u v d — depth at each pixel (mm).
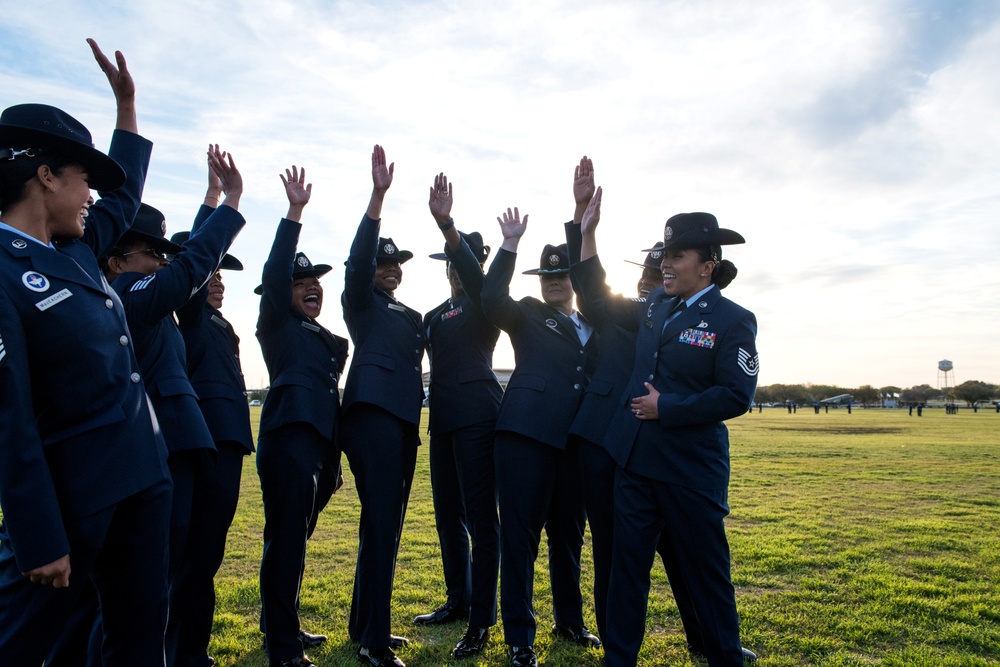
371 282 4566
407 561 6629
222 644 4383
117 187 2896
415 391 4660
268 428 4289
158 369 3408
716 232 3971
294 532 4109
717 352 3787
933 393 162250
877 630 4555
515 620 4176
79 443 2422
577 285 4430
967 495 10875
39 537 2174
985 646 4312
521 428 4348
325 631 4727
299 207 4250
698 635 4242
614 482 4012
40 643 2320
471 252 4738
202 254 3254
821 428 35906
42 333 2352
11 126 2400
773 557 6527
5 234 2385
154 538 2643
